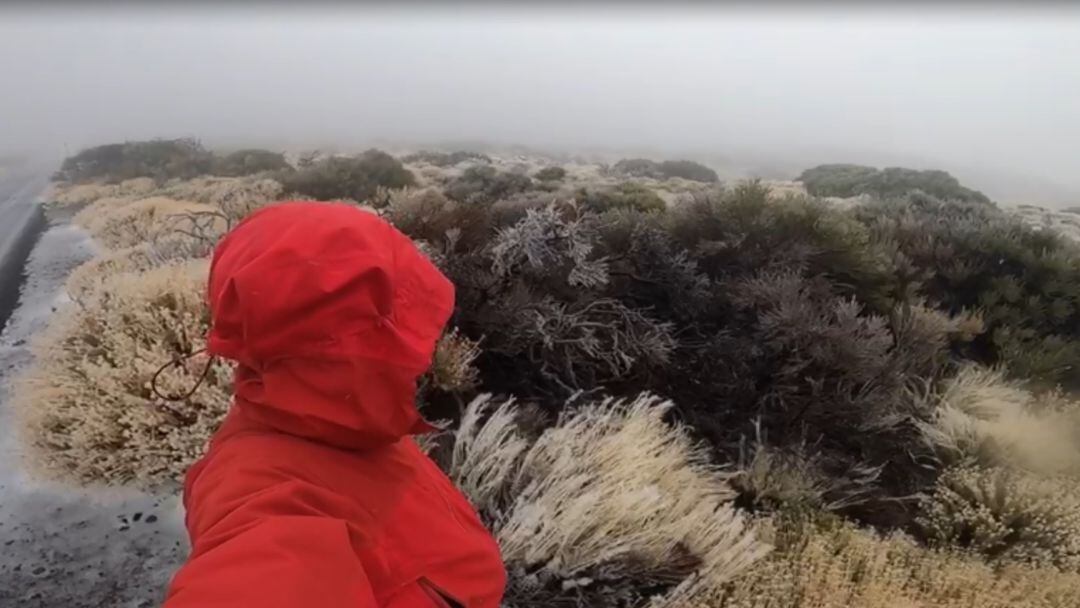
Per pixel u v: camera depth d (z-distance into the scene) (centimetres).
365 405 133
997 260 508
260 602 111
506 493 347
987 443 406
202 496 136
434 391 416
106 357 388
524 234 469
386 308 133
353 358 130
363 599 121
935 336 464
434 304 146
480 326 447
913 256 518
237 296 131
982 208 566
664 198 559
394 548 142
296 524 122
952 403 434
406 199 514
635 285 478
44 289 438
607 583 305
